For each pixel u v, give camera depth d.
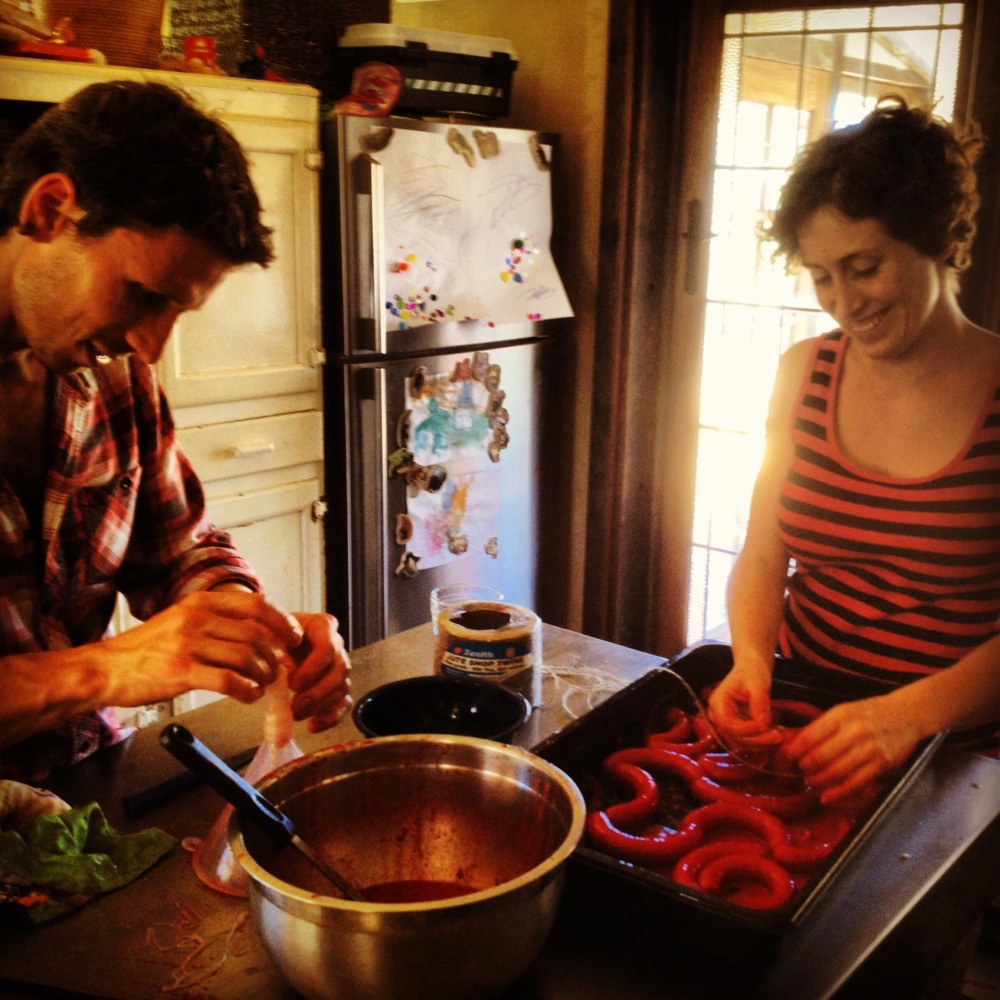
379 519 2.57
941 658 1.34
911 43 2.43
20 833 0.93
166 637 0.94
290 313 2.40
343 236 2.40
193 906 0.90
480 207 2.62
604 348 2.92
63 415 1.16
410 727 1.18
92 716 1.23
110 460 1.23
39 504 1.20
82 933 0.86
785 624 1.50
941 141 1.18
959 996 1.11
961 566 1.30
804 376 1.44
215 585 1.28
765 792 1.10
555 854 0.75
